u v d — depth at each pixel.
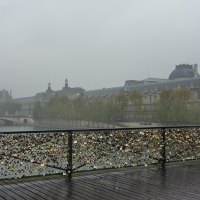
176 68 111.00
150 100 85.25
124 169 7.68
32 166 6.69
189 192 5.47
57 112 100.94
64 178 6.70
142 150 8.09
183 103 75.25
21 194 5.39
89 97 104.75
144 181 6.36
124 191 5.56
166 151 8.55
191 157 9.05
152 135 8.27
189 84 84.62
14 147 6.50
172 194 5.34
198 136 9.23
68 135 7.05
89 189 5.71
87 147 7.30
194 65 109.81
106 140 7.55
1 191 5.60
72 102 102.94
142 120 84.44
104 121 90.25
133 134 7.96
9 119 92.81
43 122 103.31
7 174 6.45
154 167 7.98
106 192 5.48
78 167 7.13
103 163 7.50
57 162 6.92
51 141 6.89
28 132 6.61
